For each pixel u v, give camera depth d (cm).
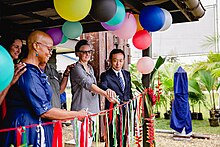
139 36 251
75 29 225
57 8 156
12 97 145
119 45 512
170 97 783
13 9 244
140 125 279
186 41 880
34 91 141
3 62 102
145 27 225
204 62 698
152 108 302
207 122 756
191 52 878
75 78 243
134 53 673
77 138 147
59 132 135
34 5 237
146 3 267
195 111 879
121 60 259
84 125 154
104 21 175
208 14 831
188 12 267
